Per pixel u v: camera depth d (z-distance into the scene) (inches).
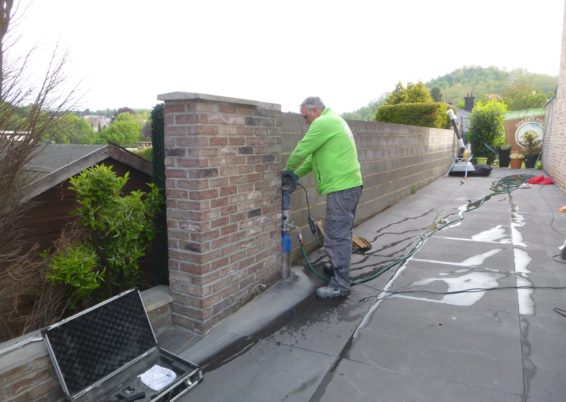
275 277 146.8
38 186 109.9
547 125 550.9
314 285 150.9
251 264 132.4
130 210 118.0
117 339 96.4
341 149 135.2
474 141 674.8
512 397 87.5
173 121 110.4
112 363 94.0
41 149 101.5
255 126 128.1
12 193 96.7
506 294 139.8
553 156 455.2
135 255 118.5
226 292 122.4
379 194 279.4
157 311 115.5
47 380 86.0
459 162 516.1
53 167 120.6
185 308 117.3
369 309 131.3
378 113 649.6
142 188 146.6
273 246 143.8
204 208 110.7
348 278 140.7
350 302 136.9
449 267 168.4
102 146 129.2
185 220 112.8
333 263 139.3
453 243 202.8
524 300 134.7
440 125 609.0
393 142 299.0
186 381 94.3
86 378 88.4
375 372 98.2
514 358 101.7
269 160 136.7
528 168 604.7
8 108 91.0
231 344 111.6
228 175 118.4
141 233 123.0
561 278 152.9
